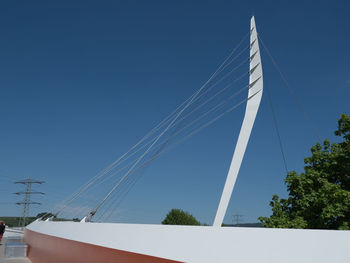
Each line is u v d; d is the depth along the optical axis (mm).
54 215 17266
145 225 6527
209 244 4867
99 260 7629
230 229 4695
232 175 9445
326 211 15094
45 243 13820
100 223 8516
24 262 17469
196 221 52812
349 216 15289
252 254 4230
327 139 17828
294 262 3781
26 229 24562
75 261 9211
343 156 16406
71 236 10156
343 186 16531
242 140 10016
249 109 10594
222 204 9164
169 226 5891
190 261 4961
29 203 65125
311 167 17391
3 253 21141
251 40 11500
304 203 16125
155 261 5652
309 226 15938
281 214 17156
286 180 17203
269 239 4156
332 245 3584
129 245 6621
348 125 16656
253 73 11047
